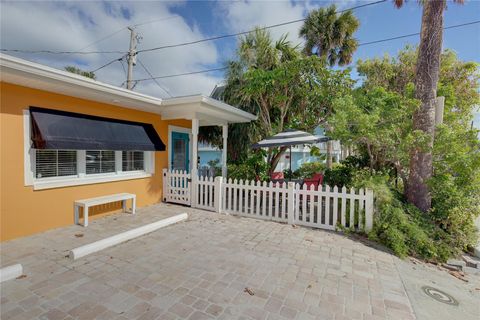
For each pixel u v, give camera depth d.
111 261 3.72
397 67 9.81
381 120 5.80
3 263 3.61
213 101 6.68
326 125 8.70
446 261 4.30
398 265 3.96
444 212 4.97
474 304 3.05
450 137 5.19
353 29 12.99
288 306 2.71
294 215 5.96
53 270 3.41
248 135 10.23
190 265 3.65
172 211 6.85
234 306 2.68
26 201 4.74
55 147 4.69
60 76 4.44
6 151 4.45
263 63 9.43
